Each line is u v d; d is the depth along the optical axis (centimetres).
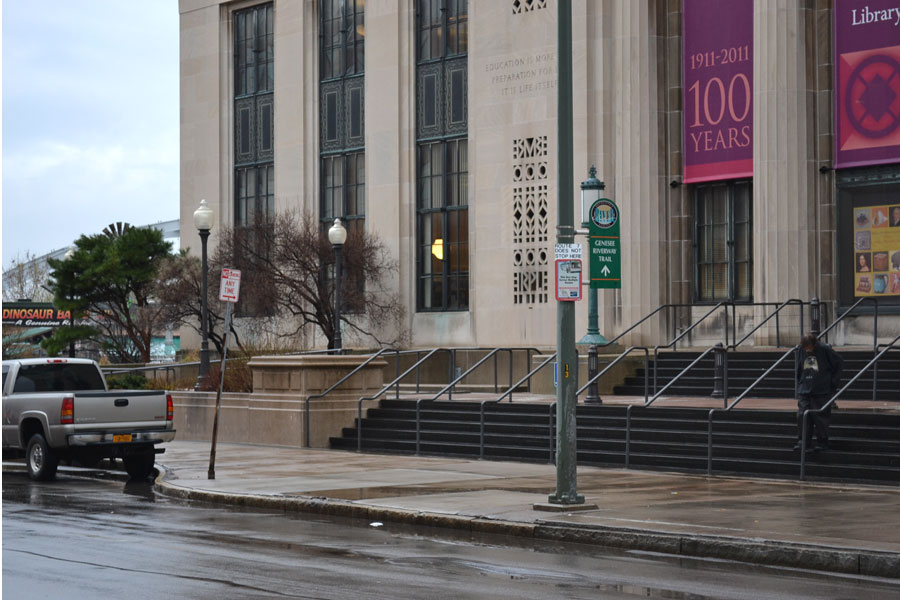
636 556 1438
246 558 1391
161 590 1170
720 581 1251
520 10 3906
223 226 4678
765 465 2184
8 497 2150
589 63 3672
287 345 4403
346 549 1478
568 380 1731
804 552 1347
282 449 2991
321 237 4300
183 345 4947
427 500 1877
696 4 3553
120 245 4944
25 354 6719
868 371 2775
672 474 2253
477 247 4006
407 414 3003
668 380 3216
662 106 3625
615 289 3591
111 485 2405
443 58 4212
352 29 4541
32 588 1183
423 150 4275
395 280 4284
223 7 4975
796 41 3309
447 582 1227
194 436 3406
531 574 1289
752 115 3428
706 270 3556
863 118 3225
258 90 4872
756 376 2983
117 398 2459
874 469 2048
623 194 3597
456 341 4116
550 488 2030
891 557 1287
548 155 3809
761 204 3312
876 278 3206
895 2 3178
